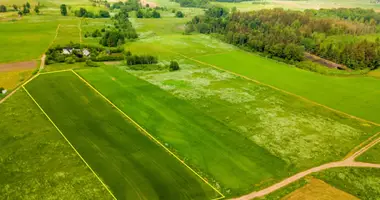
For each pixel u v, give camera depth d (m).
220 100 79.56
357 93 90.00
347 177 52.09
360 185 50.31
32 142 57.19
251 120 69.69
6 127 61.47
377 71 112.12
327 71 108.00
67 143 57.50
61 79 87.00
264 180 50.47
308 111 76.38
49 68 95.56
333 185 50.03
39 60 102.94
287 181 50.47
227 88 88.38
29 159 52.53
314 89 91.56
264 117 71.50
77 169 50.72
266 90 88.75
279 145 60.34
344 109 78.81
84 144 57.53
